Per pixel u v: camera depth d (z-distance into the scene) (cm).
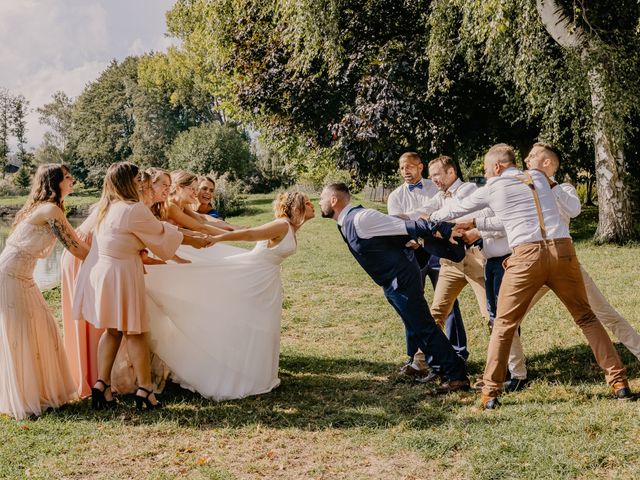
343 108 1752
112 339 478
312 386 527
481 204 463
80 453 395
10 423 450
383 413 451
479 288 534
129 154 7419
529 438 385
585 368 522
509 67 1312
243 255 518
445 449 381
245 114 2052
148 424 445
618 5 1316
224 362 501
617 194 1305
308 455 389
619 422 398
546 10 1215
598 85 1234
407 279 492
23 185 6738
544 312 720
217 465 377
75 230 517
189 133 5050
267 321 514
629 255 1128
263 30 1788
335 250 1514
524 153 1794
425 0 1502
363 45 1599
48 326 483
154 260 502
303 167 2330
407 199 602
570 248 441
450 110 1576
